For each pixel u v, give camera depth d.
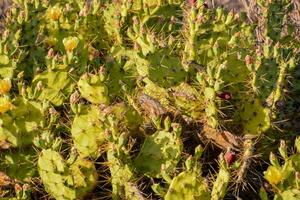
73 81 2.83
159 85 2.84
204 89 2.73
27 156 2.69
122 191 2.56
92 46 3.39
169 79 2.83
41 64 3.12
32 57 3.15
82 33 3.33
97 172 2.66
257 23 3.71
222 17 3.09
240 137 2.81
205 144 2.79
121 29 3.24
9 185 2.69
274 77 2.88
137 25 3.00
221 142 2.75
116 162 2.51
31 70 3.13
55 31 3.22
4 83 2.64
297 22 4.45
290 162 2.48
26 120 2.65
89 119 2.57
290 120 3.04
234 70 2.92
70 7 3.45
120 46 3.22
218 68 2.69
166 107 2.82
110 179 2.60
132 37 3.04
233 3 5.13
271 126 2.91
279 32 3.69
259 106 2.87
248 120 2.88
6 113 2.62
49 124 2.68
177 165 2.66
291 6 3.76
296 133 3.03
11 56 2.95
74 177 2.53
